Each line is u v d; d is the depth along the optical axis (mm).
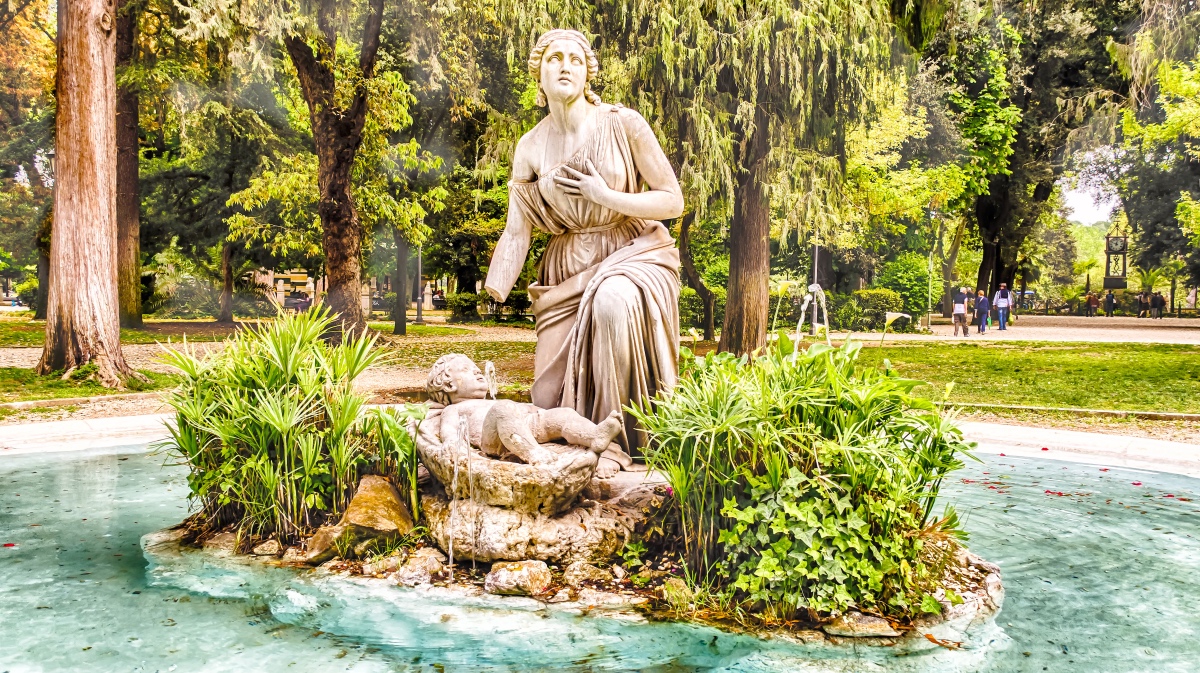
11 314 35969
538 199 4309
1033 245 38750
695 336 4414
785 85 12883
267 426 4074
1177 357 18078
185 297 34781
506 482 3549
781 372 3506
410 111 24250
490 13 15211
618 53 12883
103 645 2949
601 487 3943
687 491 3383
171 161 28172
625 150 4207
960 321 26641
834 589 3141
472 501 3672
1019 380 14336
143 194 27359
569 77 4152
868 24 12727
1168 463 6520
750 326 14930
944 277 38000
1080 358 18172
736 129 13664
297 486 4105
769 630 3061
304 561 3803
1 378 12281
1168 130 21344
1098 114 27641
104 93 12695
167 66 21141
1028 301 58125
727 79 13172
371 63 17797
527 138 4371
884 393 3363
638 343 4012
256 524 4152
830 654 2883
